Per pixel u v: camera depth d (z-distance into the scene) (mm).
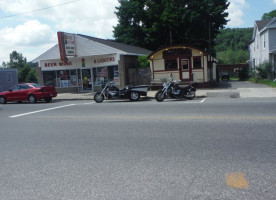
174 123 8156
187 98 14914
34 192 4012
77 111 12203
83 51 23438
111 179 4309
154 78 22031
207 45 37312
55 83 25469
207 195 3617
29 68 68875
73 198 3756
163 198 3605
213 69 27297
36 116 11375
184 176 4254
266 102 11625
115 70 22859
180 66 21312
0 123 10219
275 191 3635
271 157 4863
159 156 5258
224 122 7863
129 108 12203
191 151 5441
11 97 18781
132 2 36219
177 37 36750
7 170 4988
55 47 24500
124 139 6680
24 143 6910
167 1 33844
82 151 5902
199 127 7441
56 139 7121
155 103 13711
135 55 24344
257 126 7145
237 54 69062
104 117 10023
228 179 4059
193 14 32781
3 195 3971
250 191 3666
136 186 4008
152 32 35656
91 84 24188
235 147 5527
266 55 27422
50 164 5184
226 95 15211
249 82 25766
